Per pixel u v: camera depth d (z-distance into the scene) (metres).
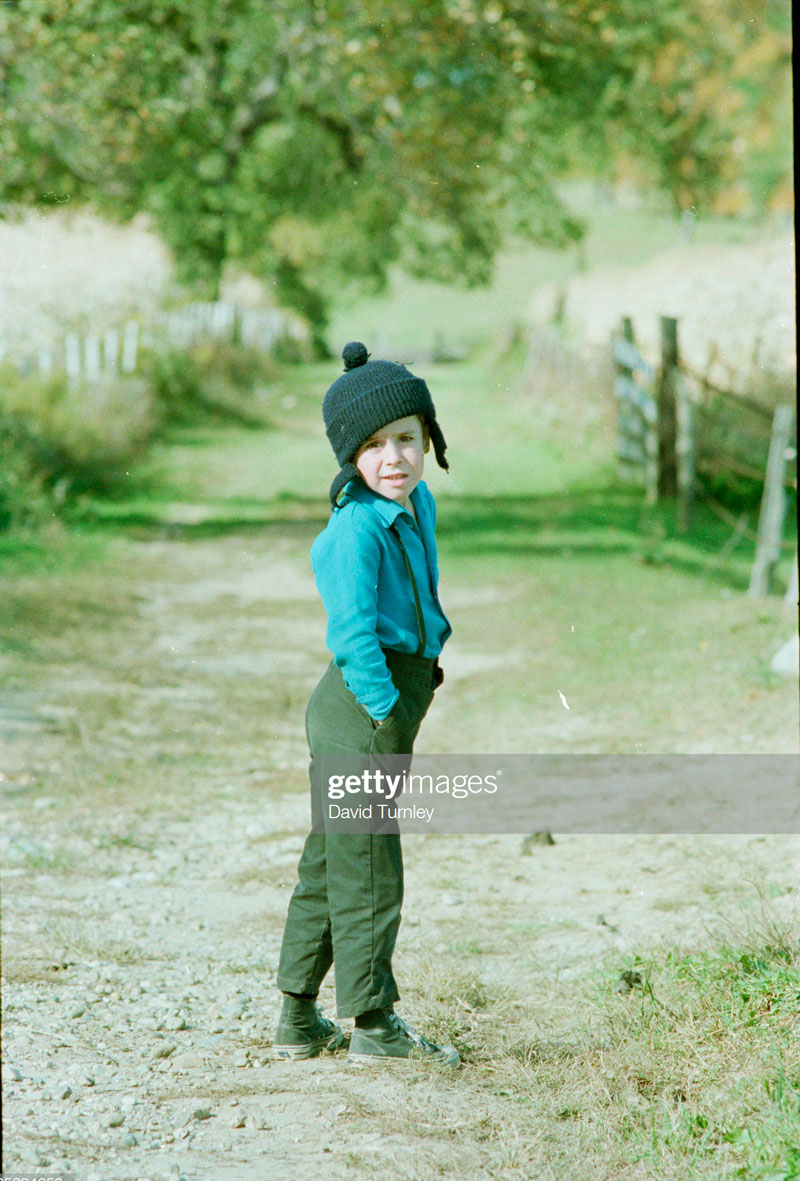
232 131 24.81
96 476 16.69
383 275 41.06
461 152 19.31
